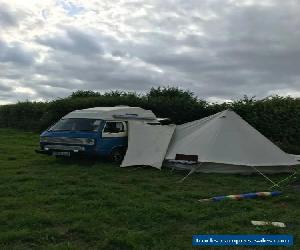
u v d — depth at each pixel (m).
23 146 20.56
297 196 10.26
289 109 22.48
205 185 11.61
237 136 13.99
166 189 10.93
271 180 12.71
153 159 14.45
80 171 13.14
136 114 16.77
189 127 15.30
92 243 6.45
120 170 13.81
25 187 10.30
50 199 8.98
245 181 12.34
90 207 8.45
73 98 28.80
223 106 24.14
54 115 27.86
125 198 9.38
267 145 14.18
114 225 7.36
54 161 15.52
